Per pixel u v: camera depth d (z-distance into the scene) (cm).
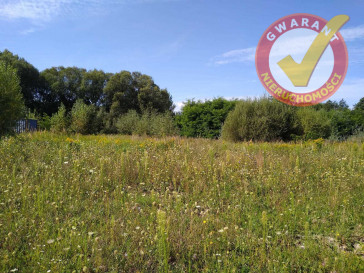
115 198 430
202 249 296
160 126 1856
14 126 985
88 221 346
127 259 264
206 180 541
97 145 862
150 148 814
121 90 3628
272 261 270
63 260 258
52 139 1002
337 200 436
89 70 3931
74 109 1938
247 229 342
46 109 3359
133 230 315
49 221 336
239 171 582
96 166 567
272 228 348
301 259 279
